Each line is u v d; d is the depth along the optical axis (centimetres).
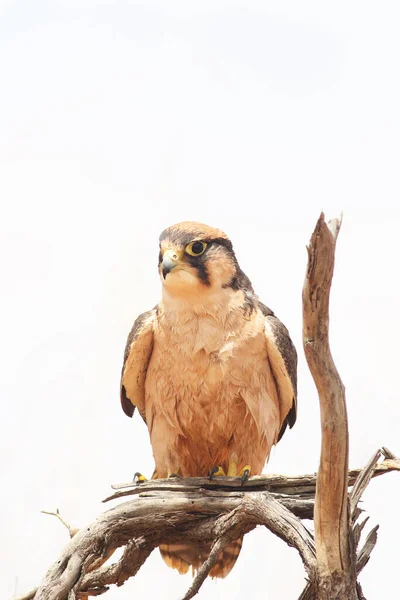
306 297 685
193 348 1053
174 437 1108
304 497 923
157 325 1080
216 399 1069
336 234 673
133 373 1130
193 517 921
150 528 922
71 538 930
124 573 943
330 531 757
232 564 1080
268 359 1088
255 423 1083
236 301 1065
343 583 761
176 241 1052
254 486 938
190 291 1043
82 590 952
